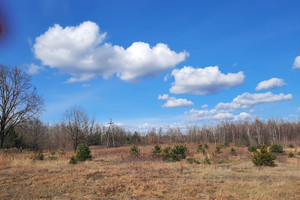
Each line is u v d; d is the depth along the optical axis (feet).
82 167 43.11
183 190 25.13
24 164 47.98
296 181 29.37
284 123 235.81
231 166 46.62
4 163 47.78
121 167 42.73
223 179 31.50
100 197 22.62
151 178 31.91
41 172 37.47
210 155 71.46
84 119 139.23
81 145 62.95
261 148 49.90
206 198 21.81
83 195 23.15
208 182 28.89
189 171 38.50
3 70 88.43
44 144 130.62
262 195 22.04
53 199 21.77
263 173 36.32
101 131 235.20
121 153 86.58
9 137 98.99
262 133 201.98
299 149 115.65
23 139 106.42
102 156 78.38
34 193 23.85
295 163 52.75
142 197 22.65
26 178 31.91
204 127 259.39
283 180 30.27
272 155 47.85
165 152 72.79
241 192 24.00
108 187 26.08
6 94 89.10
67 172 37.17
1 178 31.58
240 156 74.33
